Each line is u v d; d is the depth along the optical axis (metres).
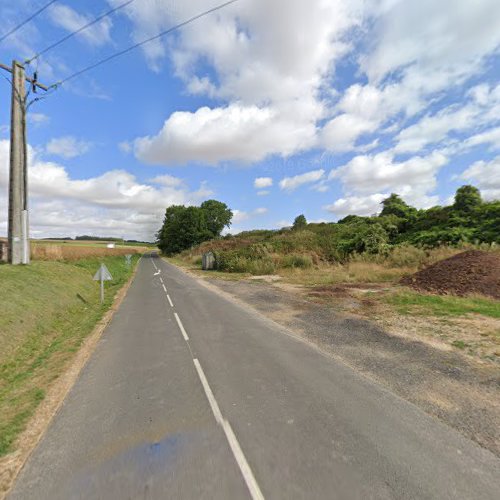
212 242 51.59
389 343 6.96
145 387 5.14
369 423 3.95
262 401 4.58
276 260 25.64
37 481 3.05
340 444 3.54
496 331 7.28
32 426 4.07
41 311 9.74
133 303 13.23
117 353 6.91
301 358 6.28
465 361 5.79
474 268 12.49
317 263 24.92
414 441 3.56
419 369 5.54
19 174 14.29
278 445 3.54
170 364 6.16
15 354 7.09
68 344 7.73
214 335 8.09
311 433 3.76
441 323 8.16
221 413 4.27
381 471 3.09
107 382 5.39
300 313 10.27
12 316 8.33
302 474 3.07
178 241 66.19
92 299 14.57
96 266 24.16
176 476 3.07
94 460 3.35
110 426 4.01
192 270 30.03
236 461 3.28
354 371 5.57
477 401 4.41
